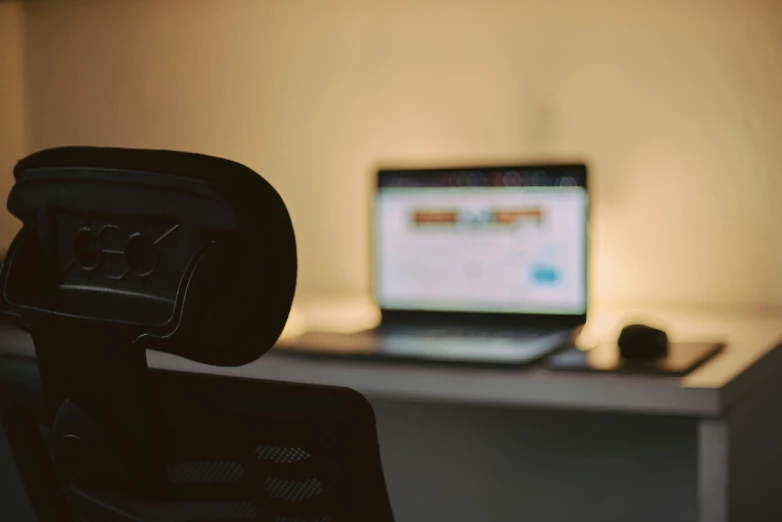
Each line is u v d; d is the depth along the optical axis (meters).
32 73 2.11
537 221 1.55
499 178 1.58
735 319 1.58
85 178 0.62
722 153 1.65
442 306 1.62
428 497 1.84
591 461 1.69
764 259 1.64
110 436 0.62
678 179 1.69
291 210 1.98
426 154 1.86
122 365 0.61
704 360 1.21
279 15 1.93
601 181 1.74
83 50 2.07
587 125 1.74
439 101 1.84
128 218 0.61
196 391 0.61
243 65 1.97
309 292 1.99
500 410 1.75
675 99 1.67
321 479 0.60
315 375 1.29
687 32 1.65
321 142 1.94
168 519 0.64
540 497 1.74
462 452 1.79
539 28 1.75
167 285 0.60
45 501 0.77
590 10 1.72
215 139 2.01
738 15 1.61
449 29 1.82
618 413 1.66
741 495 1.17
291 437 0.59
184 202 0.58
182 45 2.01
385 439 1.86
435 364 1.23
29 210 0.66
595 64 1.72
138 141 2.06
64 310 0.63
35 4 2.08
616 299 1.76
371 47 1.88
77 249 0.64
